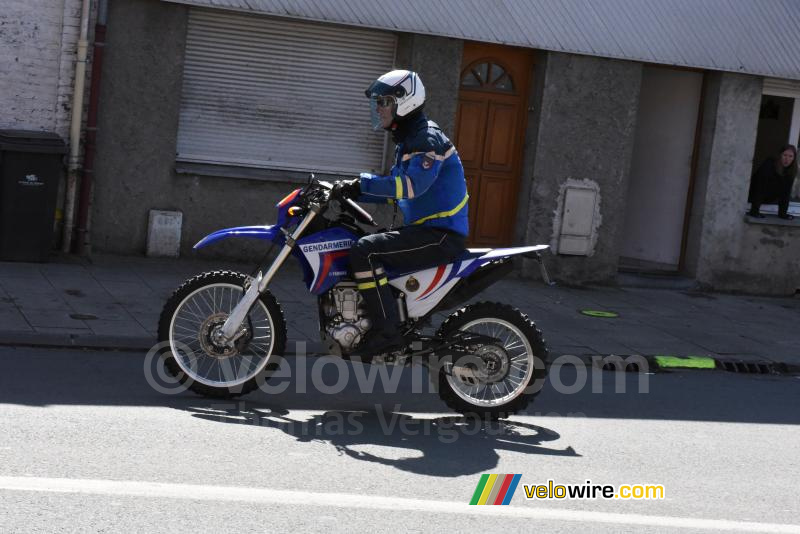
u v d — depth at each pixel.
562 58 13.45
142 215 12.36
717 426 7.61
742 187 14.47
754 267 14.66
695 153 14.59
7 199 11.05
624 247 15.23
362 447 6.23
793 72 14.27
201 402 6.93
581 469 6.17
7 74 11.72
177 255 12.48
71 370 7.52
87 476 5.26
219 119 12.70
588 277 13.96
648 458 6.55
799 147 14.83
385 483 5.58
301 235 6.70
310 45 12.84
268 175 12.72
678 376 9.55
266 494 5.23
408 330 6.80
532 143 13.63
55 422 6.15
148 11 12.07
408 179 6.52
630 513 5.44
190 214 12.51
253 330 7.00
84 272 11.12
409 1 12.73
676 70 14.59
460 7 12.94
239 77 12.68
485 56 13.54
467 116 13.60
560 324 11.09
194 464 5.61
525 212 13.71
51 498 4.91
